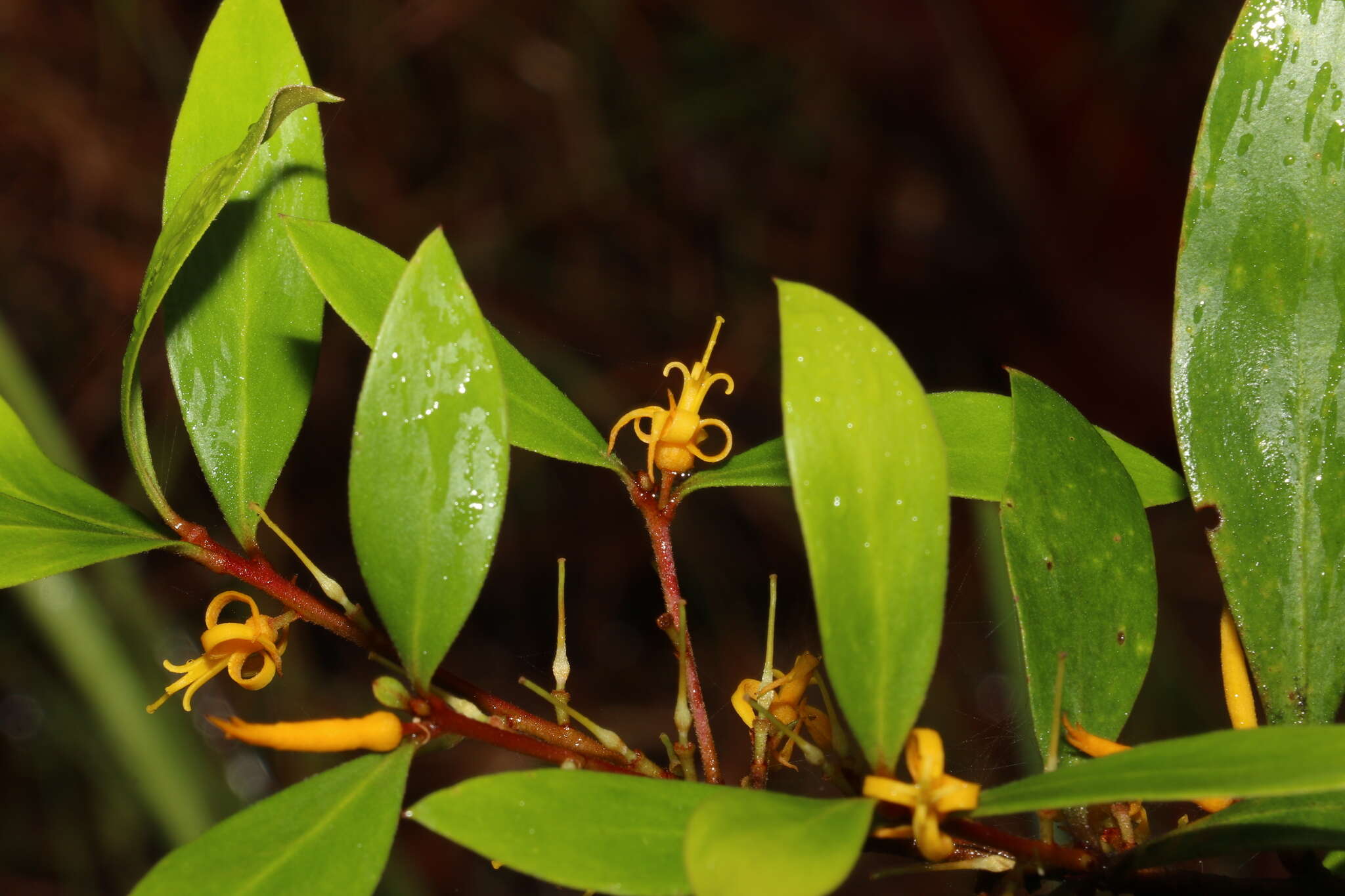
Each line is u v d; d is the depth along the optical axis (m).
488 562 0.33
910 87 0.96
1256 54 0.35
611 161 1.12
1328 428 0.35
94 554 0.35
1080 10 0.84
